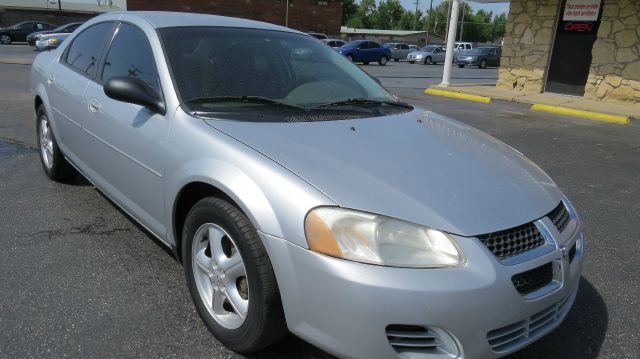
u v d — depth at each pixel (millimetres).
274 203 2164
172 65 2998
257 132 2566
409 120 3135
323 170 2252
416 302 1937
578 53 13367
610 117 10539
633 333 2863
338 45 36344
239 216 2303
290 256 2098
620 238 4242
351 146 2527
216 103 2871
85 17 57000
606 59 12508
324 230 2035
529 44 14305
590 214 4809
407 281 1946
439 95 14305
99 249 3512
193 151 2578
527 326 2189
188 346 2545
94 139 3561
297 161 2303
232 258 2414
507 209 2254
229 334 2457
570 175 6172
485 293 1991
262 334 2285
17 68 16234
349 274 1962
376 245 2000
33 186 4719
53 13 55500
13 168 5262
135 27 3461
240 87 3051
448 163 2523
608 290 3348
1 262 3266
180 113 2770
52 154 4691
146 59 3188
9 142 6332
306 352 2527
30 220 3943
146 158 2916
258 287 2223
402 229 2039
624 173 6348
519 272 2098
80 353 2447
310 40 3883
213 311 2562
